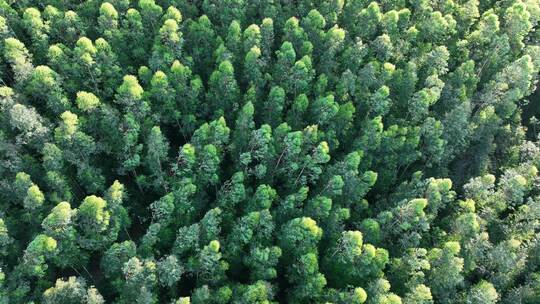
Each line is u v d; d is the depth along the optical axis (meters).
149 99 95.06
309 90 103.88
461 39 130.62
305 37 109.00
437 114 112.25
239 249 77.56
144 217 90.06
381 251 77.00
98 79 96.44
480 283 79.62
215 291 74.00
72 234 73.19
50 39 106.06
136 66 107.50
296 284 79.06
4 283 73.31
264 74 107.00
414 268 78.06
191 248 77.38
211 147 82.38
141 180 87.81
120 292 74.62
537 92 129.38
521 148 106.62
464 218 85.19
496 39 121.12
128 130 87.00
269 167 90.06
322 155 85.38
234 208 86.88
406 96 109.06
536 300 81.62
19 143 84.38
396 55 117.31
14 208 83.56
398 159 100.69
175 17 105.19
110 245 79.06
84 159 86.31
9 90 87.06
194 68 107.00
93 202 73.50
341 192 84.50
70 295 69.19
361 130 99.25
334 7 117.75
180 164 85.38
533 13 131.50
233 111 98.56
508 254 83.19
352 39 119.94
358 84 106.12
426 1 125.31
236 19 111.38
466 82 115.56
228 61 94.00
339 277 79.94
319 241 83.88
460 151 112.19
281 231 79.81
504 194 92.19
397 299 70.75
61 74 96.94
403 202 85.56
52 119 94.50
